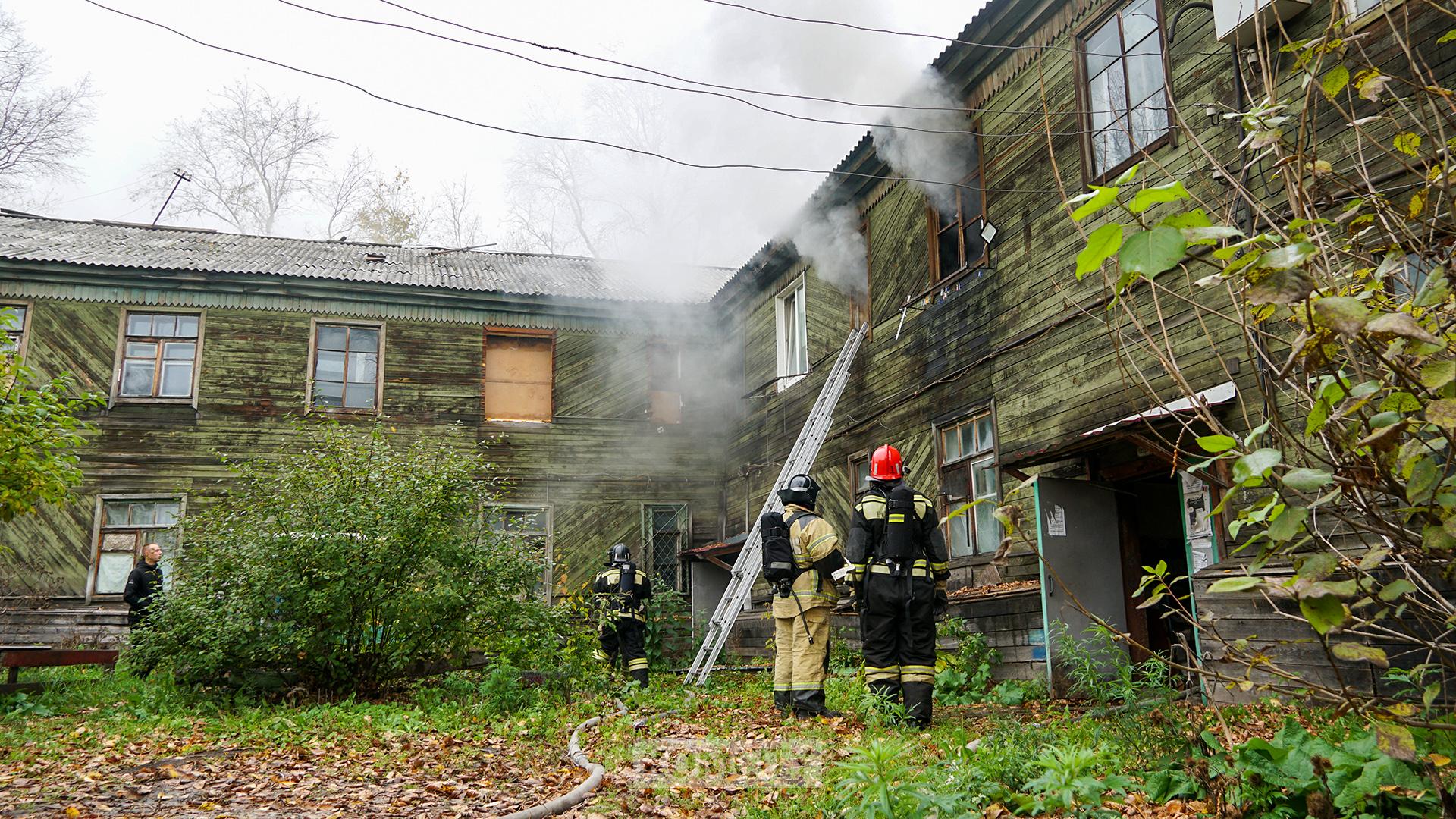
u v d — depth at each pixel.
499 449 18.53
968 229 12.20
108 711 8.60
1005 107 11.34
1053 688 8.06
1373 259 3.16
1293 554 2.83
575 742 5.98
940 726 6.55
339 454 10.21
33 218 20.42
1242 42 7.68
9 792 5.11
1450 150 2.82
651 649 15.65
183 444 17.11
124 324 17.27
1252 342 2.86
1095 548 8.80
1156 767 3.96
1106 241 2.35
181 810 4.62
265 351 17.77
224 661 9.26
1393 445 2.45
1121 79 9.54
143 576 12.21
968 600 9.64
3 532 16.19
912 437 12.95
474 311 18.86
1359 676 5.40
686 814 4.28
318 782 5.24
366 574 9.42
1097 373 9.44
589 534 18.70
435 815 4.39
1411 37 6.52
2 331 8.74
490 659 9.49
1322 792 3.24
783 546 7.31
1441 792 2.83
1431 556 2.66
